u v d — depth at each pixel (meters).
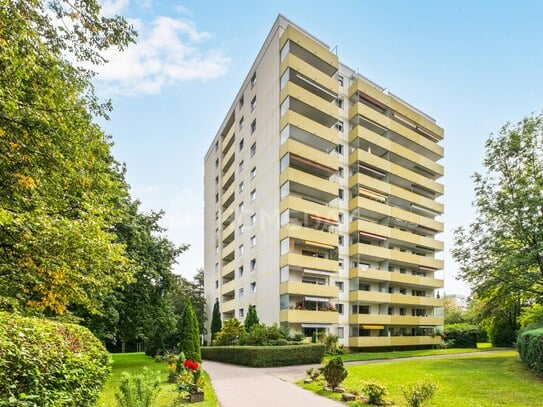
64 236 7.11
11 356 3.76
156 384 6.65
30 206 7.85
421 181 38.59
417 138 39.16
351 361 21.34
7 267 7.43
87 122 9.72
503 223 21.95
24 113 7.29
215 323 38.28
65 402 4.21
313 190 29.50
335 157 30.53
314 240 28.02
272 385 12.94
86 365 5.09
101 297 13.43
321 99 29.97
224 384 13.23
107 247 8.13
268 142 31.14
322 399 10.32
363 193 33.09
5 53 6.23
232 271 37.78
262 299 29.91
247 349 20.16
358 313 30.75
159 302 20.69
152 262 19.64
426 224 38.56
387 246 35.38
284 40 29.48
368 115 34.72
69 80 9.20
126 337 21.25
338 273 31.45
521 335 16.89
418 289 38.91
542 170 21.39
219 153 45.91
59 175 8.67
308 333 28.16
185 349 17.31
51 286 8.07
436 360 20.50
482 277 22.70
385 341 31.06
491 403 9.04
